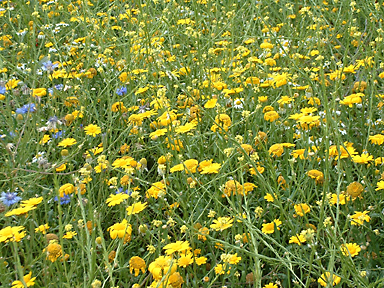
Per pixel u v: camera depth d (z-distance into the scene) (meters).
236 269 2.25
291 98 3.21
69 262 2.36
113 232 2.04
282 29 5.00
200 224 2.40
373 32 3.95
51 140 3.36
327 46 4.54
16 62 4.39
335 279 1.96
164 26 4.55
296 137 3.18
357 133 3.30
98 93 4.00
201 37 4.32
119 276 2.22
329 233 1.89
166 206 2.29
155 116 3.65
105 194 2.73
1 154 3.32
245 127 3.05
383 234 2.29
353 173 2.92
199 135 2.99
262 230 2.34
